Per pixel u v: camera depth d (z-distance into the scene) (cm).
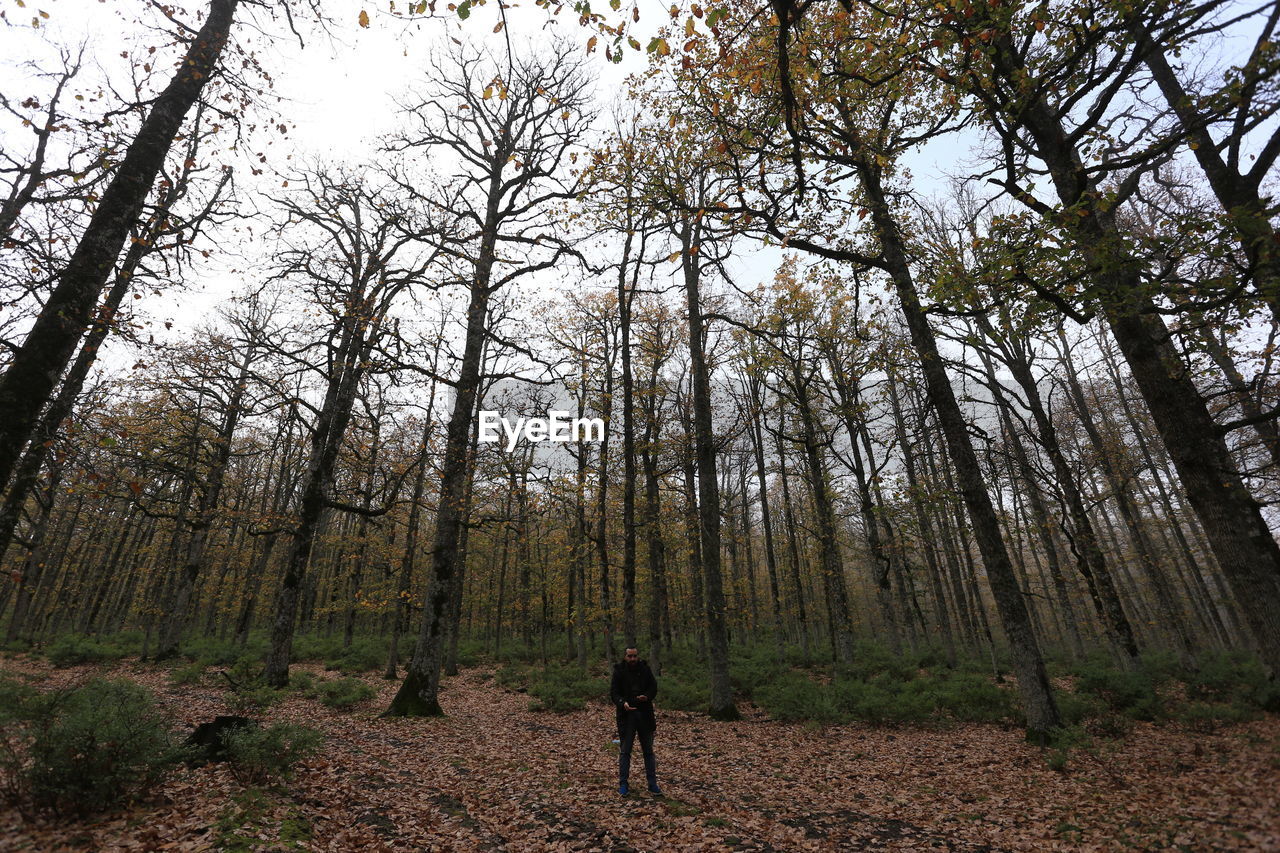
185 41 777
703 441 1326
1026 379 1503
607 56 515
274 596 3250
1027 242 593
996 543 907
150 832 430
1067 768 708
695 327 1402
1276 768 553
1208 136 699
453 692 1627
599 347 2173
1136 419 2145
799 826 573
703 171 1071
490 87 606
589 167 1192
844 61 770
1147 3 529
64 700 516
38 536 2067
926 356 976
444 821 577
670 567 2900
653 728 691
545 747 932
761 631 3525
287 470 2719
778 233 948
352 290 1504
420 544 2542
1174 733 866
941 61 691
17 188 859
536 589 2517
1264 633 572
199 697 1226
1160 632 2572
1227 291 571
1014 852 479
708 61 852
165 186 848
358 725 1031
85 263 619
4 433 527
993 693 1153
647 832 557
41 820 431
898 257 998
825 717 1140
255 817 482
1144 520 2422
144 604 2600
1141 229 1086
